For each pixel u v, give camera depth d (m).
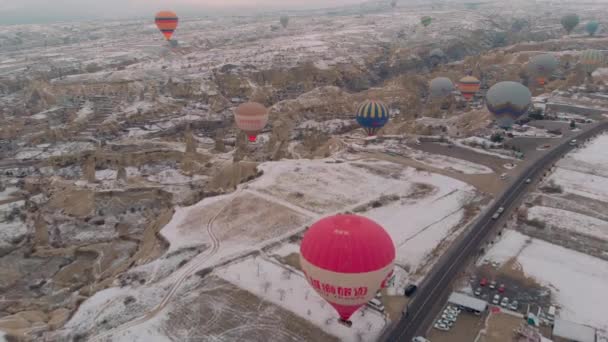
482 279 57.78
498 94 113.62
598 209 77.81
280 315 51.69
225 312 52.69
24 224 99.44
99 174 123.50
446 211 78.44
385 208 80.12
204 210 81.44
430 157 107.06
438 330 48.69
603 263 61.75
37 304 69.69
